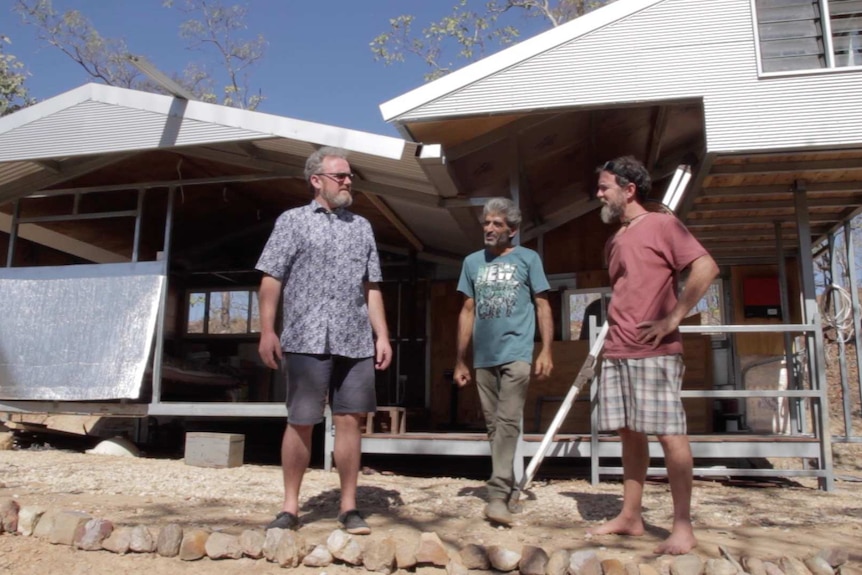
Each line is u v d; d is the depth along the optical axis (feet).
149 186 23.72
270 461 24.31
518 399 12.76
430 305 30.42
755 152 17.54
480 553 9.75
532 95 17.87
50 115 21.24
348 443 11.25
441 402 29.58
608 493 15.78
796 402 23.97
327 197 11.51
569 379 23.18
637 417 10.63
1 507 11.03
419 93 18.04
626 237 11.23
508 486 12.45
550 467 21.50
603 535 11.46
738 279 28.02
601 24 17.98
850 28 17.83
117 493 14.75
